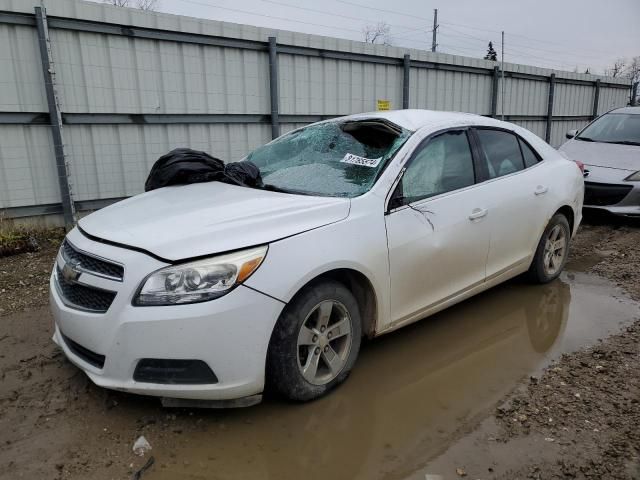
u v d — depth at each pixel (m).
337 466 2.56
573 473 2.49
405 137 3.72
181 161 3.99
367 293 3.32
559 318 4.36
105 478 2.45
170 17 7.57
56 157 6.90
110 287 2.67
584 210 7.71
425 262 3.55
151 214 3.12
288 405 3.04
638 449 2.65
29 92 6.69
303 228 2.96
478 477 2.48
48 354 3.63
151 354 2.59
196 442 2.71
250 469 2.53
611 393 3.18
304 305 2.88
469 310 4.50
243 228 2.83
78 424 2.84
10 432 2.77
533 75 14.42
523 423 2.89
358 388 3.25
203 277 2.61
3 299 4.70
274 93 8.81
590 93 16.81
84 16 6.87
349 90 10.07
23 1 6.43
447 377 3.40
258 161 4.30
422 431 2.83
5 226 6.39
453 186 3.88
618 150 8.16
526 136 4.82
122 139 7.54
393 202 3.41
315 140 4.16
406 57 10.77
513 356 3.69
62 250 3.22
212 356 2.60
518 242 4.45
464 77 12.45
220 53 8.21
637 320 4.31
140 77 7.52
